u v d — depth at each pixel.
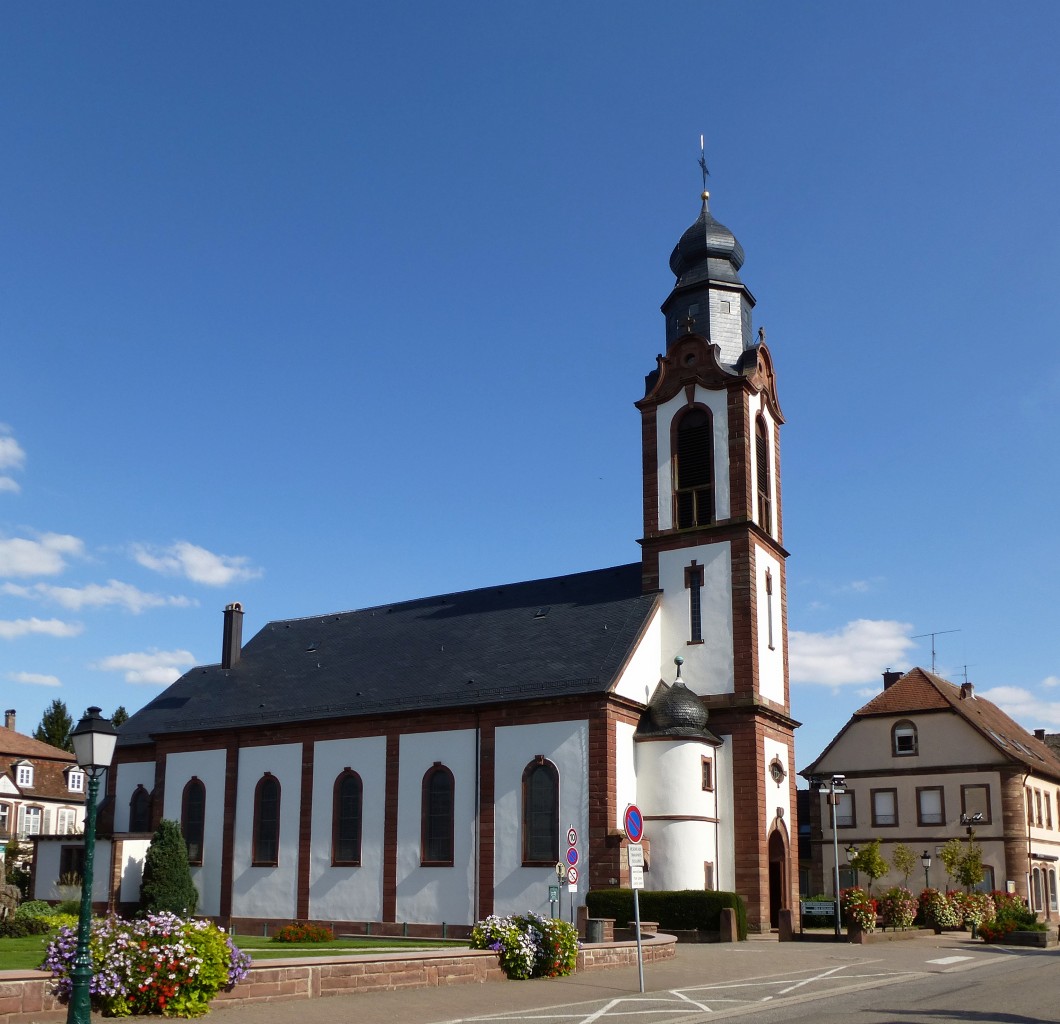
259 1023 19.17
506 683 44.75
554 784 42.03
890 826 65.88
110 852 50.97
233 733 51.59
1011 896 50.94
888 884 65.06
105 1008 19.28
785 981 26.91
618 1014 20.91
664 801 41.97
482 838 43.03
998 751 63.38
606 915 39.31
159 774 53.66
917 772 65.56
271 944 36.50
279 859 48.50
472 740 44.34
